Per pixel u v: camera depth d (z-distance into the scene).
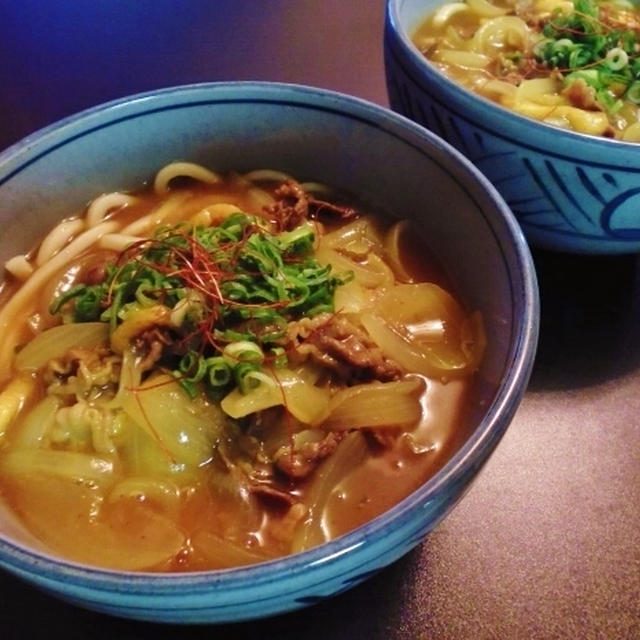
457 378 0.32
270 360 0.31
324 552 0.23
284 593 0.23
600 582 0.31
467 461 0.24
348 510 0.29
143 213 0.39
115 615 0.24
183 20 0.57
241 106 0.37
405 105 0.42
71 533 0.28
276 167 0.39
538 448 0.35
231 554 0.28
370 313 0.33
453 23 0.51
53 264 0.36
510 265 0.30
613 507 0.33
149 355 0.31
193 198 0.39
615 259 0.42
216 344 0.31
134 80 0.52
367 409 0.30
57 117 0.50
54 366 0.32
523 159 0.37
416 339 0.33
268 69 0.53
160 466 0.30
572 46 0.46
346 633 0.30
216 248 0.34
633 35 0.48
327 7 0.58
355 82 0.52
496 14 0.51
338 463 0.30
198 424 0.30
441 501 0.24
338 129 0.37
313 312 0.32
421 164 0.35
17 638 0.29
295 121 0.37
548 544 0.32
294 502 0.29
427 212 0.36
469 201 0.33
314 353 0.31
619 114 0.44
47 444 0.30
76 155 0.36
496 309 0.31
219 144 0.39
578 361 0.38
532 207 0.39
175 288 0.32
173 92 0.37
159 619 0.24
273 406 0.30
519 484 0.34
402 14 0.48
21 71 0.53
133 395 0.30
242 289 0.32
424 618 0.30
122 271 0.33
